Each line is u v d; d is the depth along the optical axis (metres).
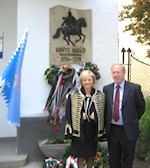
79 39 6.60
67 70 6.43
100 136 4.72
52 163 5.79
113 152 4.77
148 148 6.48
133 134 4.62
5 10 7.29
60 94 6.40
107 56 6.67
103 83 6.66
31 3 6.41
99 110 4.67
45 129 6.42
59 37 6.52
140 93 4.66
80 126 4.66
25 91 6.43
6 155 6.28
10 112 5.43
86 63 6.54
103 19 6.65
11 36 7.31
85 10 6.60
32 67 6.45
